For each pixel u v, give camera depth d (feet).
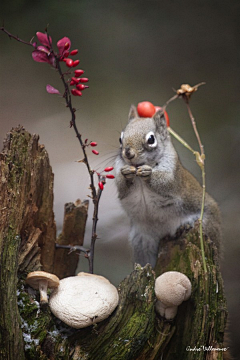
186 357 10.76
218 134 17.16
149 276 10.71
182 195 11.43
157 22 20.12
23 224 10.79
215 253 11.06
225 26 20.21
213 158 16.61
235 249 14.25
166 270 11.25
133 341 10.64
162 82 18.69
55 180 14.67
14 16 18.15
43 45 10.72
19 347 10.55
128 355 10.64
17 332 10.55
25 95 17.76
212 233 11.53
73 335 10.66
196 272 10.83
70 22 18.57
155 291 10.68
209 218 11.52
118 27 19.53
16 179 10.77
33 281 10.64
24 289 10.69
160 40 19.84
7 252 10.62
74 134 16.43
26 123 16.75
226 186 16.01
